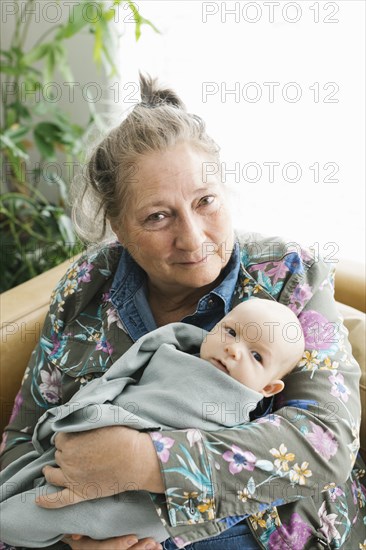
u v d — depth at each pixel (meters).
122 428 0.74
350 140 1.39
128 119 0.85
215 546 0.80
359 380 0.87
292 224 1.51
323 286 0.87
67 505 0.77
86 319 0.97
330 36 1.33
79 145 1.64
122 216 0.87
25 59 1.56
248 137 1.52
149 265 0.86
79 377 0.93
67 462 0.76
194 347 0.87
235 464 0.72
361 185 1.41
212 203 0.82
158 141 0.81
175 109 0.85
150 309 0.93
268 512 0.80
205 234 0.83
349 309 1.03
